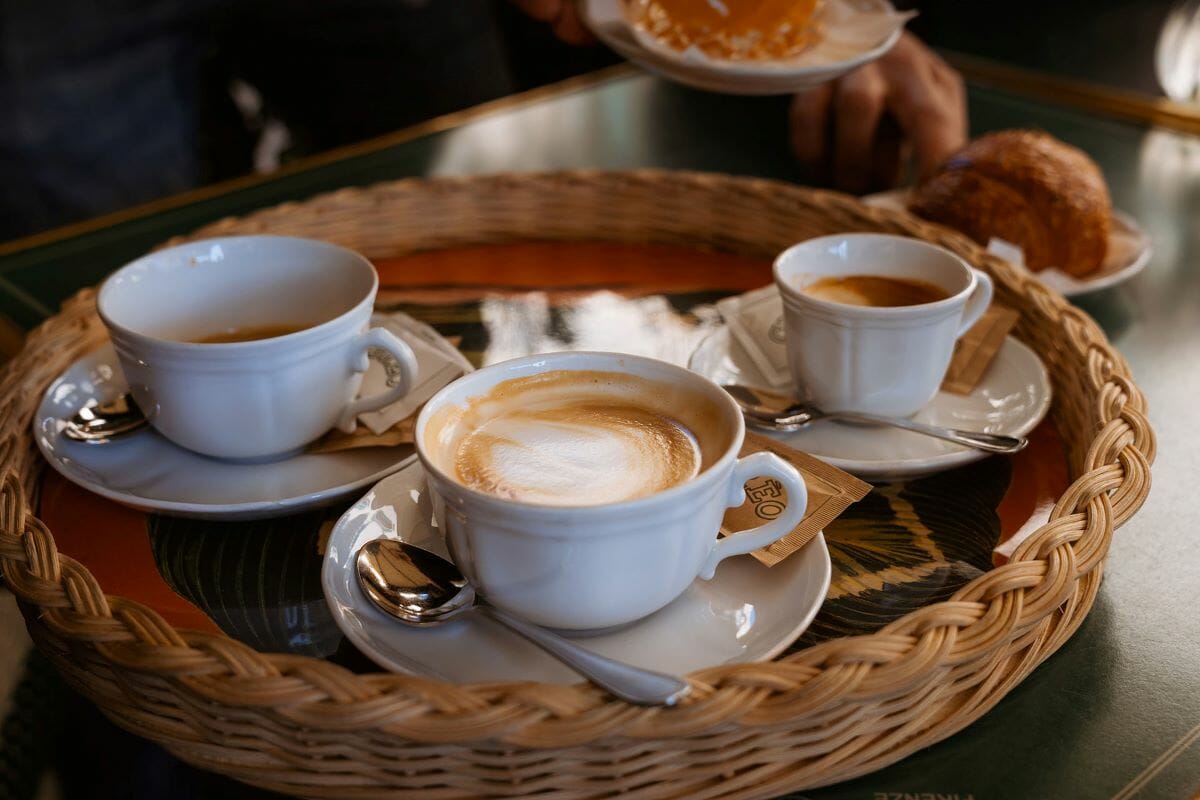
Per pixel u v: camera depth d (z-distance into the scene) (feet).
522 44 7.77
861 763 1.53
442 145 4.18
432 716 1.37
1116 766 1.57
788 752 1.49
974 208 3.19
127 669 1.50
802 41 2.82
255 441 2.06
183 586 1.92
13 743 1.69
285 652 1.76
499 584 1.56
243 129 6.47
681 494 1.46
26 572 1.68
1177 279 3.17
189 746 1.55
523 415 1.78
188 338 2.33
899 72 3.88
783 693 1.43
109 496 2.01
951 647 1.49
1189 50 4.66
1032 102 4.50
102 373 2.43
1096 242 3.11
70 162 5.45
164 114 5.73
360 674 1.62
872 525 2.05
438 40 6.31
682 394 1.77
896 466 2.03
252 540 2.03
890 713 1.54
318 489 2.07
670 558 1.54
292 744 1.46
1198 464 2.28
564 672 1.57
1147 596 1.92
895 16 2.77
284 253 2.35
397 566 1.75
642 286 2.97
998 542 2.00
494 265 3.10
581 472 1.62
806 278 2.39
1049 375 2.46
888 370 2.14
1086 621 1.86
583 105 4.58
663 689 1.38
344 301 2.29
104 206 5.62
